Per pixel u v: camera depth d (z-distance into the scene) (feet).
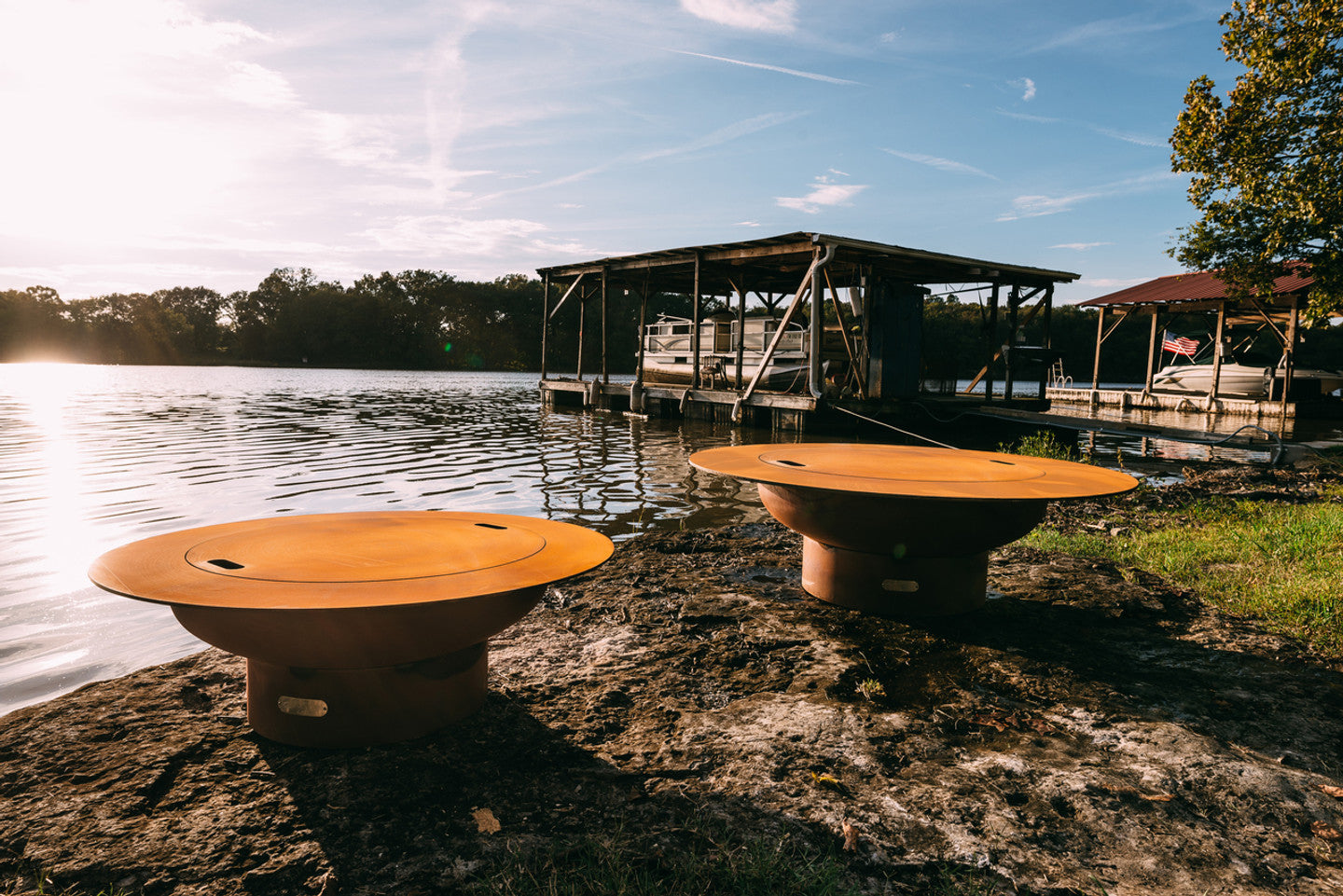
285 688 8.01
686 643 11.53
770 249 61.67
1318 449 46.39
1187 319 157.28
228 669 10.37
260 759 7.89
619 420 73.41
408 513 11.20
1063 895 6.03
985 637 11.89
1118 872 6.34
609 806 7.18
